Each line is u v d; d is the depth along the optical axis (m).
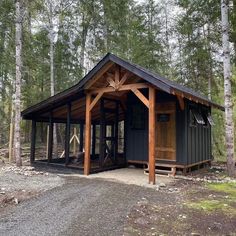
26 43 14.80
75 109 11.18
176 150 9.40
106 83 9.27
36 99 17.45
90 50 19.14
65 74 18.52
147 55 17.56
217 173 9.84
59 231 3.98
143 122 10.30
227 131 9.18
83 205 5.27
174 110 9.55
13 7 12.82
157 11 19.19
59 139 19.59
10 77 17.14
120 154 13.88
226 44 9.21
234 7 10.34
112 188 6.89
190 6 13.50
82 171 9.31
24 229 4.04
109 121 12.87
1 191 6.18
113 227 4.18
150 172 7.65
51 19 15.17
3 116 19.11
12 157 12.26
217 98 16.11
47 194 6.08
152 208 5.20
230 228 4.23
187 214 4.88
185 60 15.05
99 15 17.62
